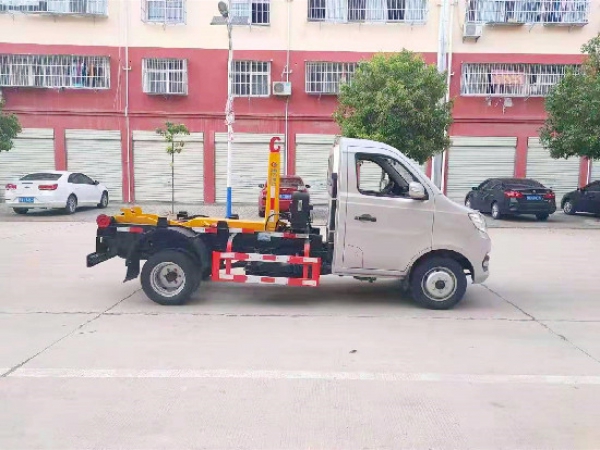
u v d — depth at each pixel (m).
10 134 19.97
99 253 7.44
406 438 3.72
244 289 8.33
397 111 17.22
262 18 22.69
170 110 22.91
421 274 7.19
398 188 7.33
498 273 9.91
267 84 22.86
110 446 3.56
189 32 22.61
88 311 6.88
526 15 22.69
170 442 3.62
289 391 4.46
